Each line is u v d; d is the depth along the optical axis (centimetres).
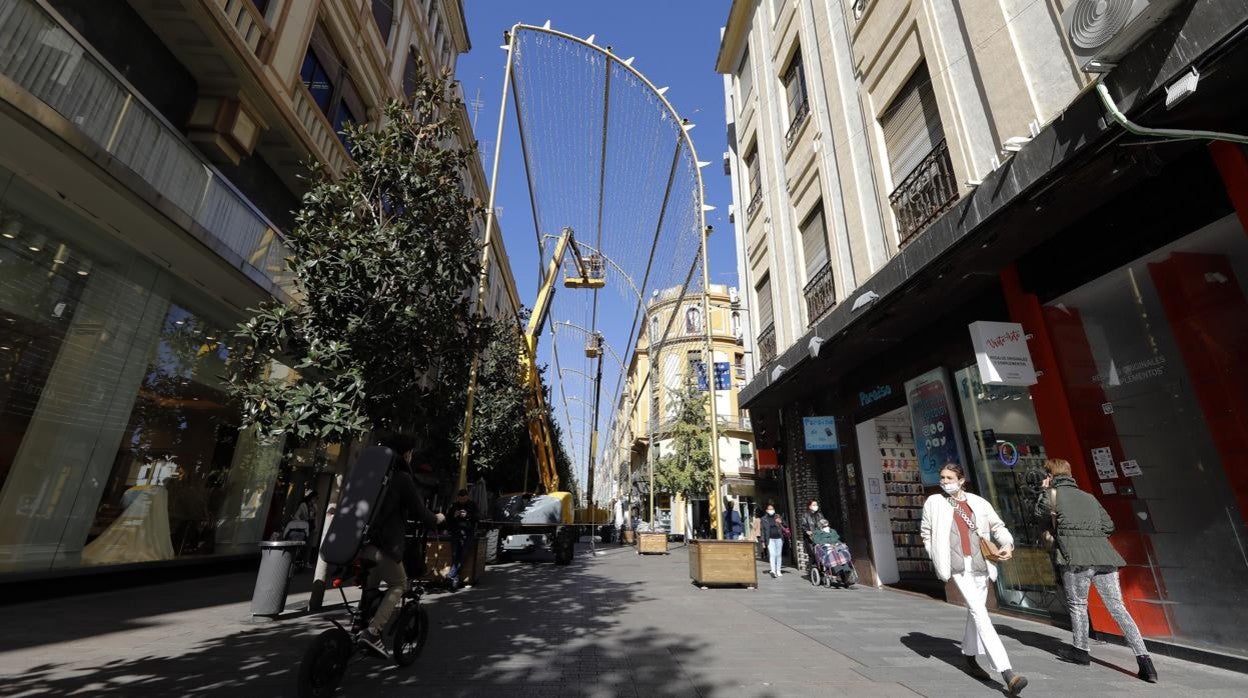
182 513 872
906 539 988
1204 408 458
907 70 835
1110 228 527
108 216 689
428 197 673
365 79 1201
